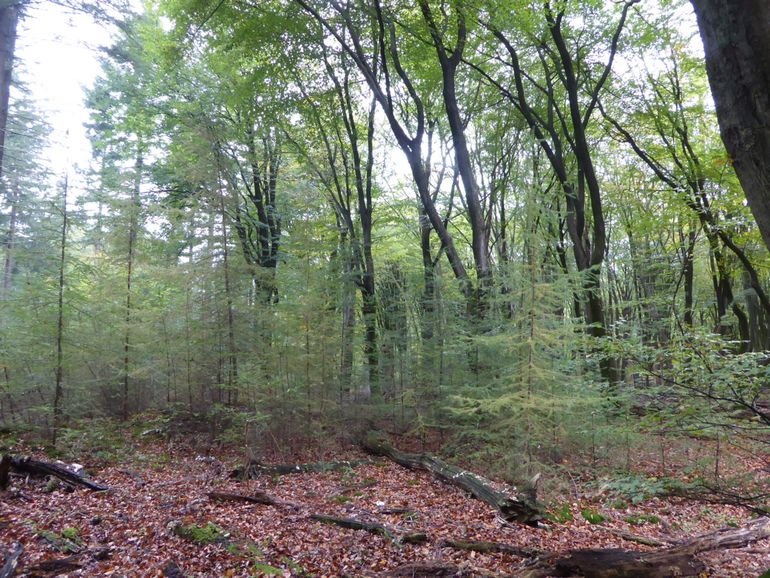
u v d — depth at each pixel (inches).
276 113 658.8
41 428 382.9
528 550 229.0
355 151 643.5
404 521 272.4
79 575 186.9
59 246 417.4
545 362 323.0
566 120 697.6
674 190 549.0
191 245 491.5
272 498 291.4
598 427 354.3
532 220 329.4
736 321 775.1
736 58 80.9
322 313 441.4
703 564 204.8
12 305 406.6
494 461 368.2
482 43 601.6
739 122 81.0
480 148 782.5
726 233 545.0
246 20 542.0
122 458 373.1
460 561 217.8
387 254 782.5
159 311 454.9
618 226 980.6
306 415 434.9
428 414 464.8
